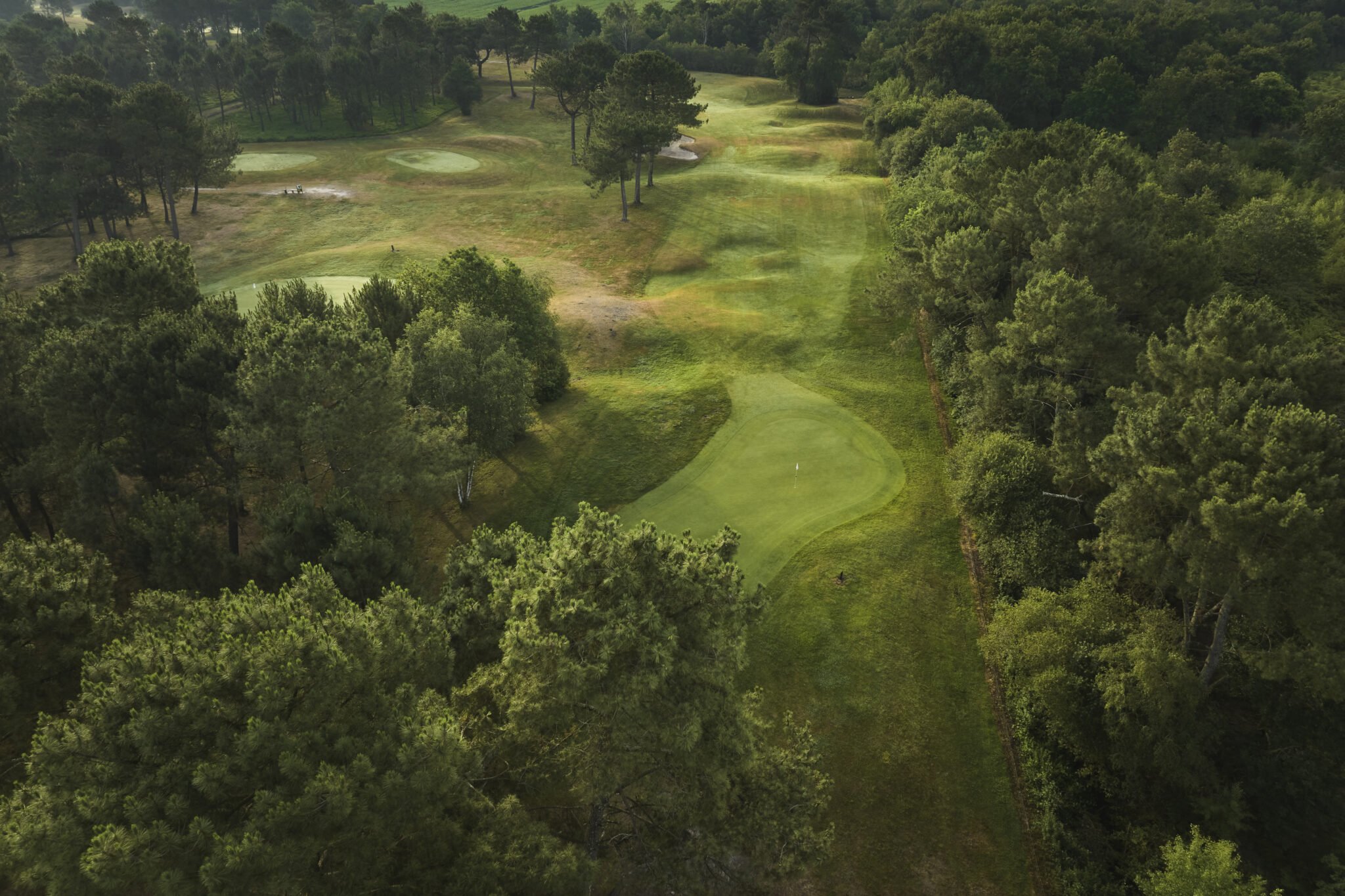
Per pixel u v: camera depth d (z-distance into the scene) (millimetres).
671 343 61781
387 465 35656
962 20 116688
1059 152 55906
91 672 17891
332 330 35250
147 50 153625
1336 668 23656
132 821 14500
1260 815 26859
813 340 60938
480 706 22203
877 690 31531
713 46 182125
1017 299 39344
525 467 46969
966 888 25391
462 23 155250
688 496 42719
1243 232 60469
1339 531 23953
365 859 16453
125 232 91125
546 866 17688
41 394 34312
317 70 131500
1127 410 29219
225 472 37969
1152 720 25953
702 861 21375
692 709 17453
